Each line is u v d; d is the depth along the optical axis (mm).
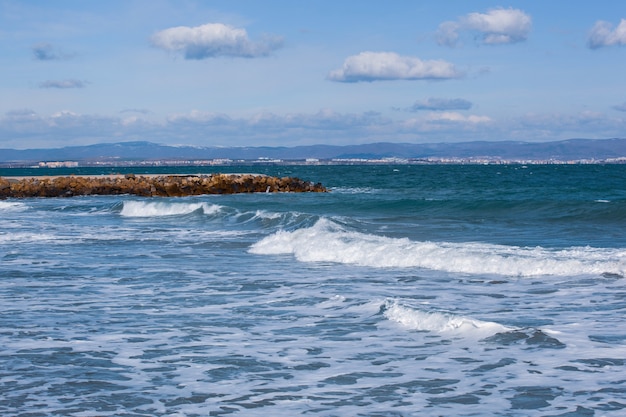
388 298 10641
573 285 12195
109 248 19562
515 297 11250
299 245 17922
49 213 36156
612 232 21391
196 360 7699
